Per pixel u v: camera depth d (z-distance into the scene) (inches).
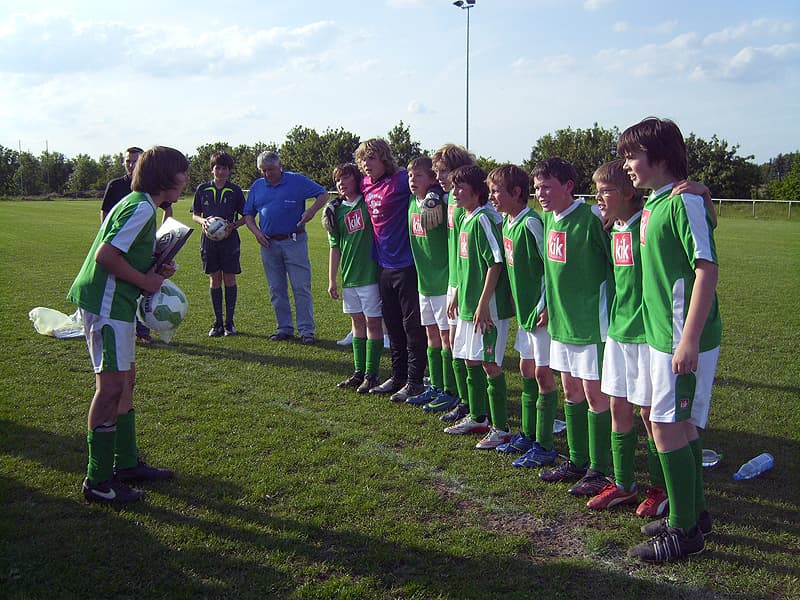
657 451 126.3
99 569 117.0
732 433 190.5
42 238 768.3
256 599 109.5
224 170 312.3
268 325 337.4
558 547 128.1
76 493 146.6
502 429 180.5
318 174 2202.3
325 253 687.1
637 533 133.1
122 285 140.9
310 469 162.6
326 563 120.3
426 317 211.5
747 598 110.9
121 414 150.4
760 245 786.2
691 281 117.8
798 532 133.0
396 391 228.4
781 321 350.3
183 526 133.1
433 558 122.4
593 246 144.9
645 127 119.3
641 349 131.0
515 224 164.1
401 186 214.8
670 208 117.3
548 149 2009.1
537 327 162.7
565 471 158.2
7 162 3021.7
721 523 136.7
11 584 111.3
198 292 432.8
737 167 1815.9
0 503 141.1
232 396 220.8
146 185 143.9
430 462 168.7
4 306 363.9
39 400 209.2
